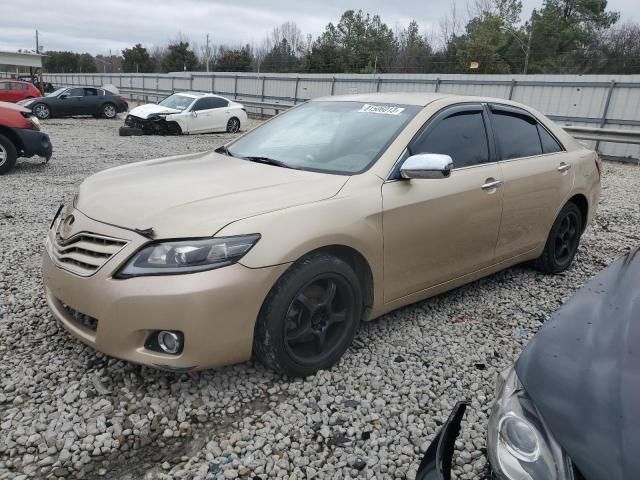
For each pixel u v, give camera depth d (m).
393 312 4.00
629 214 7.72
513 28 49.34
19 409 2.70
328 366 3.12
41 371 3.02
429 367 3.27
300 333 2.91
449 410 2.86
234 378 3.02
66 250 2.89
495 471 1.62
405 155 3.40
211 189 3.04
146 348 2.62
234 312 2.59
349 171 3.30
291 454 2.49
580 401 1.54
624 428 1.43
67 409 2.71
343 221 2.95
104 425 2.61
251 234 2.63
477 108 4.06
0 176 8.77
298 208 2.84
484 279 4.79
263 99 27.61
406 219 3.28
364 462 2.46
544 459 1.50
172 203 2.83
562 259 4.94
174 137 16.61
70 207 3.16
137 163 3.96
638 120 14.96
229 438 2.57
